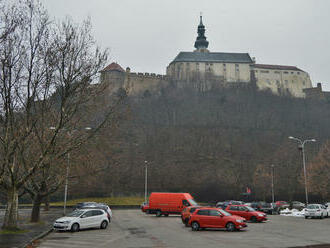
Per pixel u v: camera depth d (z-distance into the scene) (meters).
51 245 16.69
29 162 25.25
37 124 25.25
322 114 128.12
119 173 85.44
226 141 110.38
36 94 21.41
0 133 22.72
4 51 19.69
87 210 24.25
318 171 62.22
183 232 22.19
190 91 136.38
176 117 121.25
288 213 43.06
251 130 117.69
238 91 139.50
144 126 109.38
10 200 22.14
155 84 131.25
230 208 31.14
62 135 26.59
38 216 28.67
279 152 102.75
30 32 20.61
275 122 123.12
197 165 97.50
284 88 149.62
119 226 26.69
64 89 22.62
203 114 125.31
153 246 15.96
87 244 16.86
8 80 20.25
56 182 30.47
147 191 86.31
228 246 15.77
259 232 21.97
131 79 125.19
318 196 80.44
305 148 103.44
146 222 30.59
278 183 85.31
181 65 144.62
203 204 78.44
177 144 106.25
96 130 25.52
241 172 95.19
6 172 23.25
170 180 90.94
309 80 155.50
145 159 95.62
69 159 30.95
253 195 85.25
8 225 21.75
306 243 16.64
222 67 147.38
